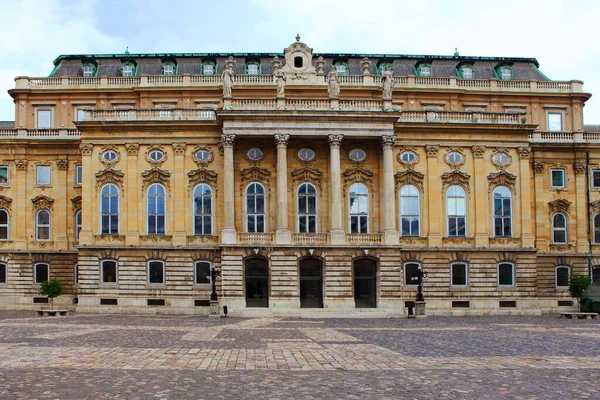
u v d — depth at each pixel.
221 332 37.34
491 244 64.00
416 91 70.75
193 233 62.41
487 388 19.06
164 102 69.94
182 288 61.16
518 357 25.86
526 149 65.06
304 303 60.31
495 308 62.88
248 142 62.81
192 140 63.03
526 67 76.88
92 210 62.22
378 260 59.91
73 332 36.09
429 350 28.36
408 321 50.12
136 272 61.25
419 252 63.06
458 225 64.12
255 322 47.41
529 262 63.72
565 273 68.69
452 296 62.84
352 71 73.88
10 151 68.31
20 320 47.81
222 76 68.56
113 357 25.14
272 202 62.34
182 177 62.69
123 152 62.94
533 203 68.88
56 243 67.44
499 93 72.19
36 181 68.38
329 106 61.53
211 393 18.20
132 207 62.19
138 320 48.75
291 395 17.98
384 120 61.09
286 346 29.61
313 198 62.88
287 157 62.97
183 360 24.44
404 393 18.30
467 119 64.88
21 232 67.69
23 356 25.33
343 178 63.06
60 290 61.03
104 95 70.69
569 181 69.75
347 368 22.75
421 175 63.81
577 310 67.25
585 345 30.66
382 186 63.00
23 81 71.12
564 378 20.80
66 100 70.94
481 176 64.44
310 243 59.78
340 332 38.00
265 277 60.47
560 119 73.38
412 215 63.81
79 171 68.25
